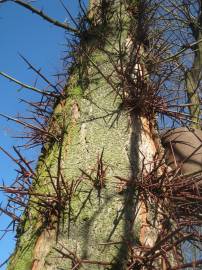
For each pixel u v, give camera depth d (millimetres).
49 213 1374
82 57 1804
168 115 1797
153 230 1382
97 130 1567
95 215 1358
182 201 1495
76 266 1233
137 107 1644
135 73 1664
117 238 1324
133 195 1414
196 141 1854
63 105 1712
